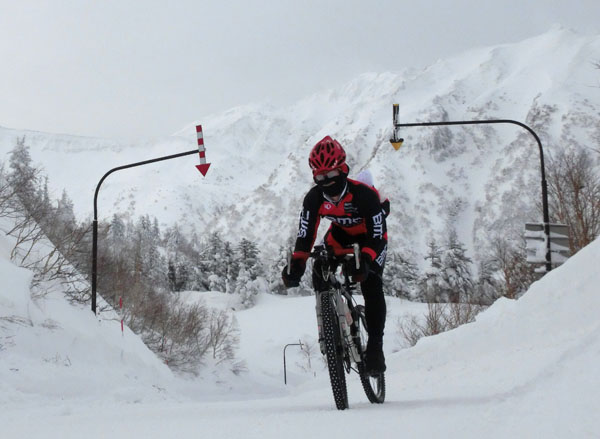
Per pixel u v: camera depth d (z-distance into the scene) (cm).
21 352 1036
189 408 575
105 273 2284
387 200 530
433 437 267
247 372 3097
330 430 308
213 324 3544
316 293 439
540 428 255
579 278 870
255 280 10331
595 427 242
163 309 2655
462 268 7475
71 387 988
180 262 10750
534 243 1474
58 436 331
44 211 1802
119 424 390
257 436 302
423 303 6756
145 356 1507
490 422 282
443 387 556
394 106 1552
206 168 1481
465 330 921
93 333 1296
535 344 811
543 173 1492
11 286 1159
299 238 481
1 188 1503
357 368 480
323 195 479
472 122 1530
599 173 2094
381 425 312
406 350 952
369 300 478
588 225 1945
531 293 899
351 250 484
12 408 739
